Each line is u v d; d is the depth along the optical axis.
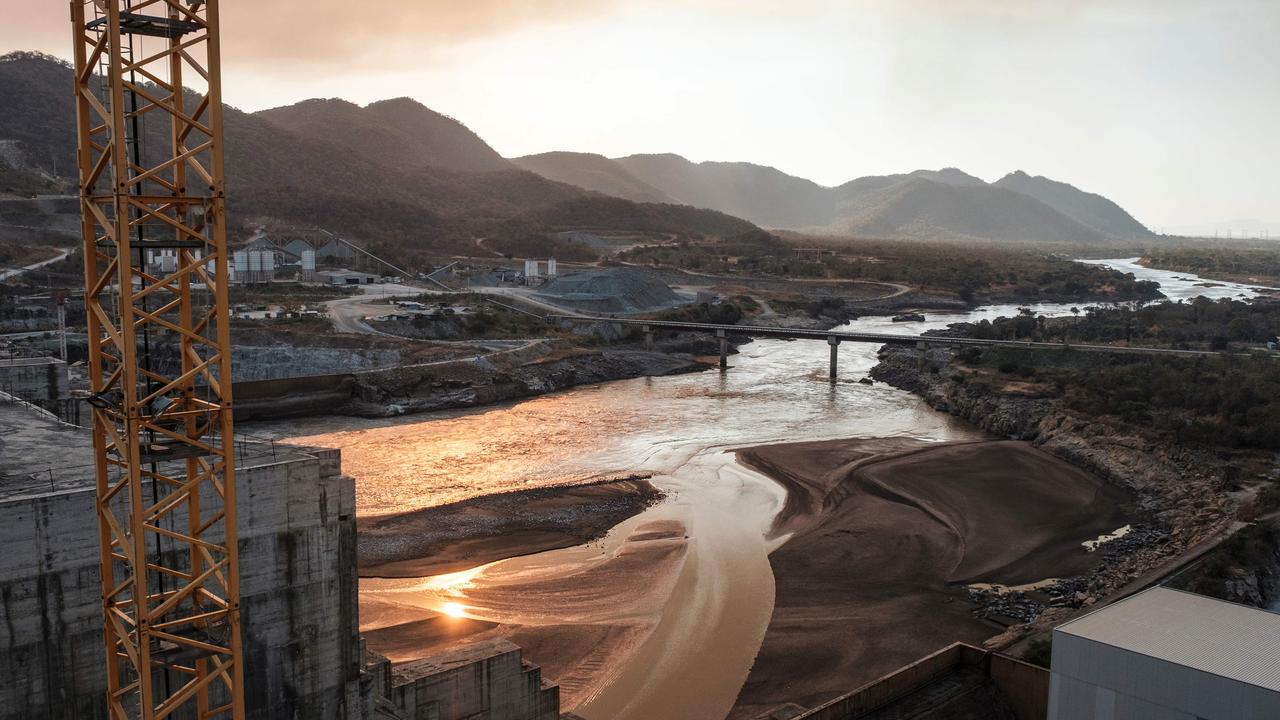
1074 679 34.47
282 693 34.38
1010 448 98.12
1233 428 89.31
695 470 92.25
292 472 33.66
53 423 41.03
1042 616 56.94
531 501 81.00
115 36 21.97
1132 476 87.25
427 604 58.53
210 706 32.78
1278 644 33.56
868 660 52.00
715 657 52.34
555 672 50.44
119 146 22.19
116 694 25.28
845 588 61.69
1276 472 80.94
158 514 24.14
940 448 97.56
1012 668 43.22
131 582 25.00
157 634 23.80
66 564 30.03
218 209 24.28
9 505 28.94
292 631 34.38
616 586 61.69
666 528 73.38
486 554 67.56
